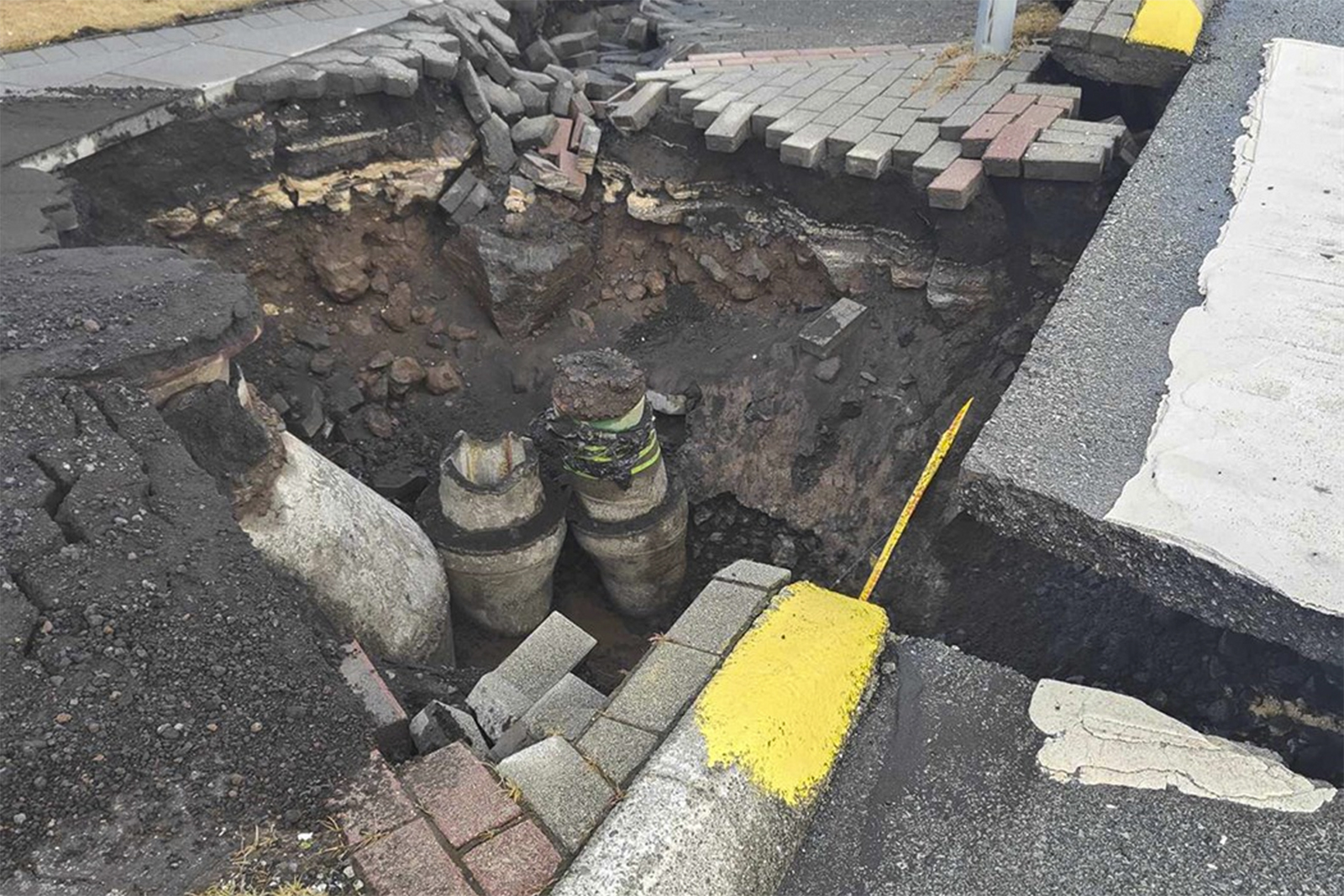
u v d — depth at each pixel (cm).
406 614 543
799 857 316
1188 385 400
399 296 812
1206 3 771
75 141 636
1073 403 399
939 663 369
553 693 399
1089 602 523
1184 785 319
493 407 800
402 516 586
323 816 287
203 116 700
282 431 520
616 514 673
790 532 738
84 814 276
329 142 752
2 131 636
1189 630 455
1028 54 817
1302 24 761
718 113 765
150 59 768
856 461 723
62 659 308
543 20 1106
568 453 657
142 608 332
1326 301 444
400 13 906
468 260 808
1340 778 356
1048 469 365
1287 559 320
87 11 859
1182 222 517
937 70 820
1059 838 311
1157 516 339
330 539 503
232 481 461
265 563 375
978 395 693
